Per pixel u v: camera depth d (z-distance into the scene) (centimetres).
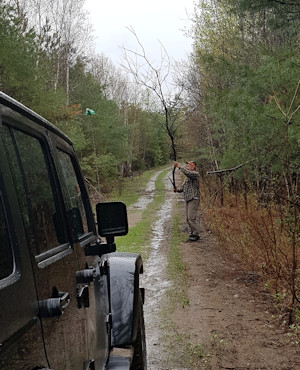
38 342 155
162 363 452
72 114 1944
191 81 1588
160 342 505
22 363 139
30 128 195
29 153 193
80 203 291
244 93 658
